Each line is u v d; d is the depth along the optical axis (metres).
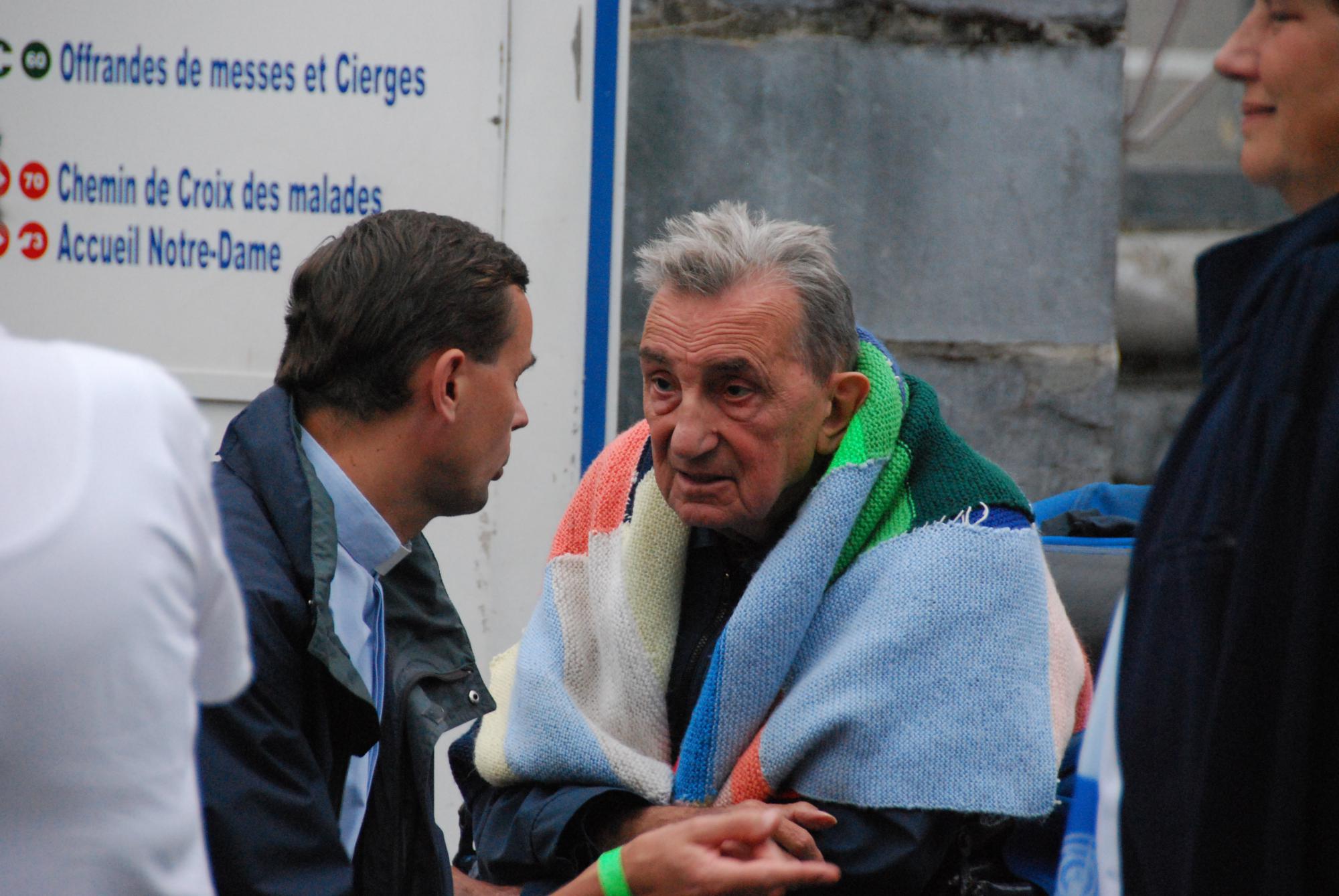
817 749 4.99
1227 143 13.06
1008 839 5.29
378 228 5.09
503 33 8.80
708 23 9.62
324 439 5.08
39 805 2.85
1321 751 3.12
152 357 9.03
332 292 5.01
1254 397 3.34
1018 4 9.71
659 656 5.45
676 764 5.45
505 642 9.11
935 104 9.76
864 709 4.90
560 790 5.39
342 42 8.86
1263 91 3.47
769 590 5.04
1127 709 3.52
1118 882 3.62
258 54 8.88
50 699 2.84
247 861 4.32
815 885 4.86
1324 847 3.12
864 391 5.22
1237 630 3.23
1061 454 10.01
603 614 5.53
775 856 4.67
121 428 3.02
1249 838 3.21
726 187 9.72
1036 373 9.97
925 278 9.88
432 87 8.86
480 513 9.03
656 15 9.59
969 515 5.17
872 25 9.67
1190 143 13.07
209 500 3.22
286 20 8.86
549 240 8.94
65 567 2.87
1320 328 3.22
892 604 5.04
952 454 5.37
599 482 5.83
